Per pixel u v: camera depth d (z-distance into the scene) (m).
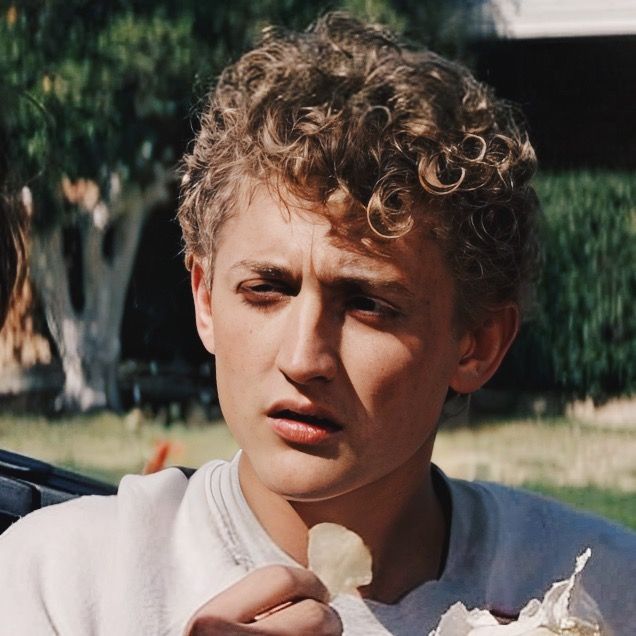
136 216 20.28
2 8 18.16
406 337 2.62
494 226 2.80
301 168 2.57
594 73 24.64
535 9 23.25
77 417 19.56
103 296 20.53
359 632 2.75
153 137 19.09
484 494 3.07
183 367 23.06
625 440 17.89
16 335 19.92
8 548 2.86
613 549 3.05
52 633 2.72
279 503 2.75
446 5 20.27
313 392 2.54
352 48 2.97
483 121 2.86
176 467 3.11
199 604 2.73
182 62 18.25
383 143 2.63
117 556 2.80
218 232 2.70
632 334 20.94
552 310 20.98
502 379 21.17
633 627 2.97
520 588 2.93
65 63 18.36
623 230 20.98
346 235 2.56
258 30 3.32
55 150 17.59
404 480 2.76
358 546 2.52
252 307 2.60
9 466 3.77
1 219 3.34
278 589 2.44
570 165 24.86
